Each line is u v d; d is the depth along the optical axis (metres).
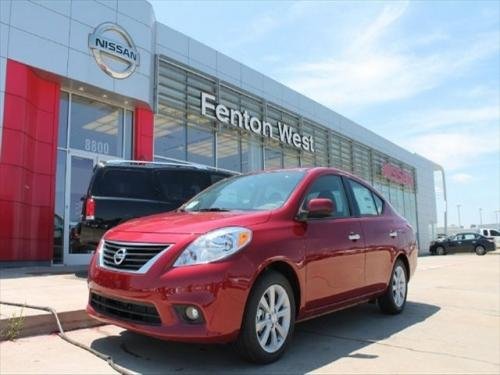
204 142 17.33
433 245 35.53
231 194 5.47
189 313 3.89
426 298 8.10
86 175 13.65
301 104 23.03
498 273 12.66
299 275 4.58
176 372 3.98
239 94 19.19
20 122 11.66
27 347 4.55
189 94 16.78
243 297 3.98
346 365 4.28
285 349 4.45
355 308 7.04
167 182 9.25
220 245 4.00
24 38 11.92
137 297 3.97
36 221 12.13
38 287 7.22
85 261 13.19
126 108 14.86
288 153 21.97
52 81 12.78
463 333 5.58
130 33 14.41
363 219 5.94
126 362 4.20
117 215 8.62
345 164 26.69
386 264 6.25
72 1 13.00
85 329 5.30
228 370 4.05
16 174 11.48
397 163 34.06
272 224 4.52
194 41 17.16
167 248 4.05
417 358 4.55
